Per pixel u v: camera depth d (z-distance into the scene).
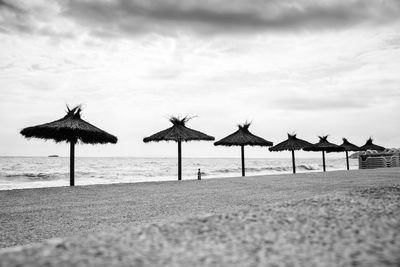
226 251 2.74
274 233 3.23
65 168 43.78
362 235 3.09
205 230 3.38
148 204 8.14
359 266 2.33
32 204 8.32
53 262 2.49
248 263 2.46
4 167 44.50
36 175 27.59
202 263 2.48
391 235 3.07
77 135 13.43
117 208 7.63
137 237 3.18
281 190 10.41
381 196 5.23
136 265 2.45
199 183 13.80
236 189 11.12
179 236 3.19
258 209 4.33
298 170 41.41
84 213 7.07
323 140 25.78
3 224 6.08
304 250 2.72
